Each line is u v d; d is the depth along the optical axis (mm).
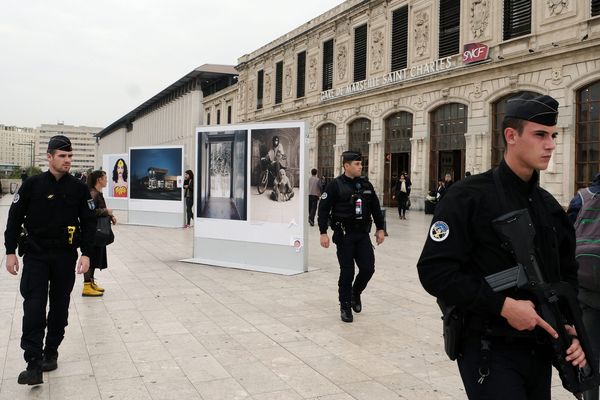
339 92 35438
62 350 5258
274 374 4660
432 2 27562
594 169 19938
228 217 10625
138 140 93000
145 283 8656
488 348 2285
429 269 2273
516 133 2318
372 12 32562
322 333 5918
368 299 7676
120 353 5180
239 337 5734
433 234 2328
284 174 9922
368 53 32938
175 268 10141
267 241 10172
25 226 4637
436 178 27750
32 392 4230
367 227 6531
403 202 23234
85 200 4879
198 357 5078
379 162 31609
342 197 6453
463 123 25984
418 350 5363
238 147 10453
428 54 27969
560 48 20562
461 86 25594
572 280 2516
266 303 7328
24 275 4516
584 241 3516
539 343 2271
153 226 18625
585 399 3426
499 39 23500
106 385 4383
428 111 27844
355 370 4781
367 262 6473
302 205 9758
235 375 4625
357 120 34438
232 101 56031
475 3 24828
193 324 6227
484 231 2307
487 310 2168
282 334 5859
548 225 2393
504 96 23516
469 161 25062
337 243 6531
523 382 2307
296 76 42062
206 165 10906
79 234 4828
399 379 4574
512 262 2277
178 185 18125
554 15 21031
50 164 4691
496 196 2332
